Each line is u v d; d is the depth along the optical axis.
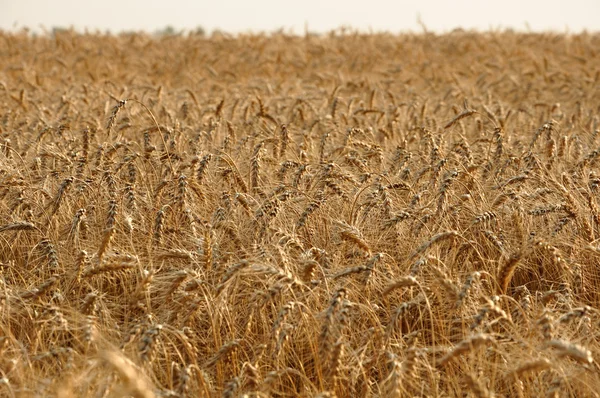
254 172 8.92
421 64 27.81
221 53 30.16
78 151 10.13
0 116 14.38
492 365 5.76
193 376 5.45
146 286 6.08
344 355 5.76
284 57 29.78
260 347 5.95
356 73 26.98
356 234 6.83
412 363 5.32
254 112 14.70
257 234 7.45
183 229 7.95
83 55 28.53
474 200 8.30
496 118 12.65
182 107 13.88
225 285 5.95
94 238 7.79
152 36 37.62
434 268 5.95
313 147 11.17
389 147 11.78
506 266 6.38
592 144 11.59
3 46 32.38
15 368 5.24
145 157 9.49
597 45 33.97
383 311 6.81
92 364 5.00
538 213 7.66
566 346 4.82
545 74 22.33
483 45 33.22
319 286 6.52
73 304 6.67
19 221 7.82
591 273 7.43
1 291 6.38
